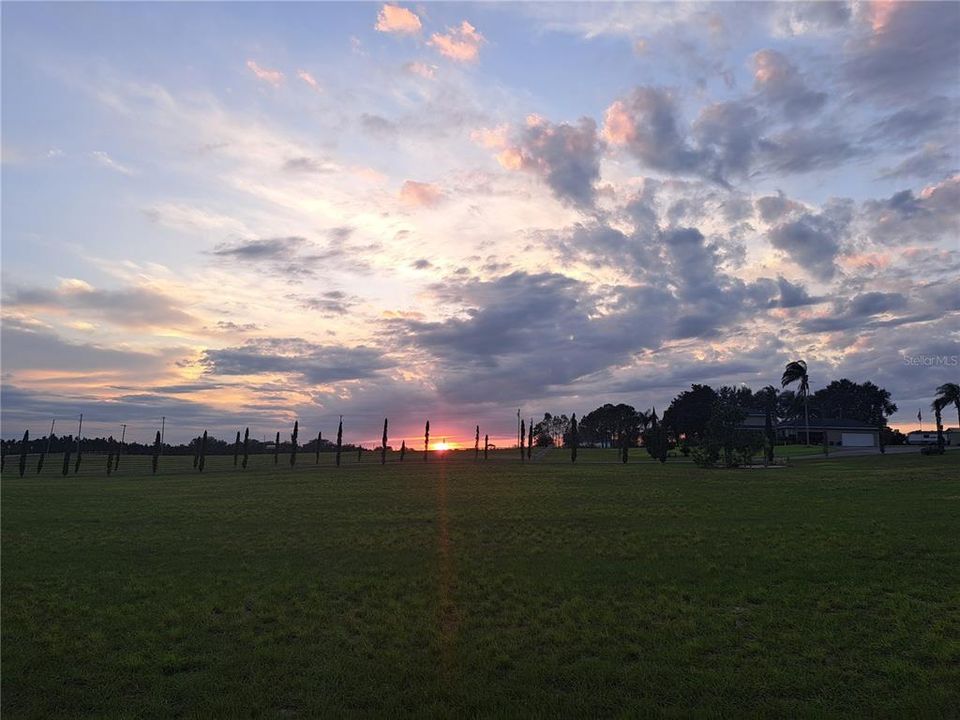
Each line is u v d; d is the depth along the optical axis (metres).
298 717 8.45
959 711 8.08
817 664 9.83
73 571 18.70
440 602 14.28
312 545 23.00
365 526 28.12
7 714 8.68
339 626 12.62
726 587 14.82
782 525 24.44
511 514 31.00
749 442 71.25
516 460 107.56
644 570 17.03
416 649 11.11
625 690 9.02
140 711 8.70
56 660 10.79
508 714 8.30
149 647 11.45
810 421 133.25
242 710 8.66
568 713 8.35
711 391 133.00
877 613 12.45
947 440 117.00
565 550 20.59
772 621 12.05
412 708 8.66
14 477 90.44
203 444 102.06
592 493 41.53
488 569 17.75
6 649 11.45
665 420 135.88
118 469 111.75
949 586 14.27
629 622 12.32
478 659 10.44
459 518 30.09
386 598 14.76
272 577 17.42
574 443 96.69
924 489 37.53
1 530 28.69
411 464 101.81
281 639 11.84
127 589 16.22
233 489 55.00
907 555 17.78
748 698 8.65
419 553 20.73
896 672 9.34
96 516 34.22
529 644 11.20
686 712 8.20
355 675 9.82
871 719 7.91
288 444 187.75
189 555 21.31
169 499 45.38
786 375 111.75
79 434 106.31
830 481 46.06
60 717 8.57
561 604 13.88
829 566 16.66
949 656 9.93
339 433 107.75
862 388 180.38
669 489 43.16
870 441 128.62
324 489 52.25
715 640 11.11
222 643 11.67
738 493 38.84
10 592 16.09
